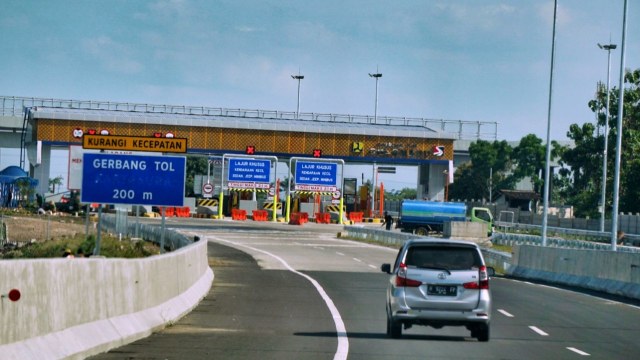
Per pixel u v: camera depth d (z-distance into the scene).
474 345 18.42
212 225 88.94
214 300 27.20
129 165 31.98
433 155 104.06
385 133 103.62
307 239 72.88
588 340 19.77
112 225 63.56
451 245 18.77
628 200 99.94
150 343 16.83
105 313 15.79
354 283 35.41
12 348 11.27
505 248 74.31
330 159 102.44
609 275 34.28
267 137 102.56
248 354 15.98
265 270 41.56
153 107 101.88
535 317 24.48
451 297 18.42
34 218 76.62
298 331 20.19
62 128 96.81
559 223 102.12
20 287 11.70
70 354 13.10
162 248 35.25
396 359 16.02
